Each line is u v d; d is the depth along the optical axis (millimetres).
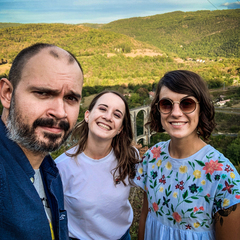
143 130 58719
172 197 1404
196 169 1344
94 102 1983
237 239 1139
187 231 1333
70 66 895
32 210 843
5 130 882
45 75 822
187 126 1336
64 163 1887
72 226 1840
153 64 147125
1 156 829
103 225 1822
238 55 163750
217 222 1224
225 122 66312
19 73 830
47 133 843
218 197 1218
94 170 1821
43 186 1108
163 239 1415
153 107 1601
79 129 2010
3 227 755
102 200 1788
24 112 820
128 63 145000
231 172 1211
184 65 148375
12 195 795
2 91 872
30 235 807
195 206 1304
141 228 1757
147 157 1712
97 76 121438
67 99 913
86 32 191000
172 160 1470
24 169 902
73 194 1791
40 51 843
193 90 1291
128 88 106000
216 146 52562
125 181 1895
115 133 1830
